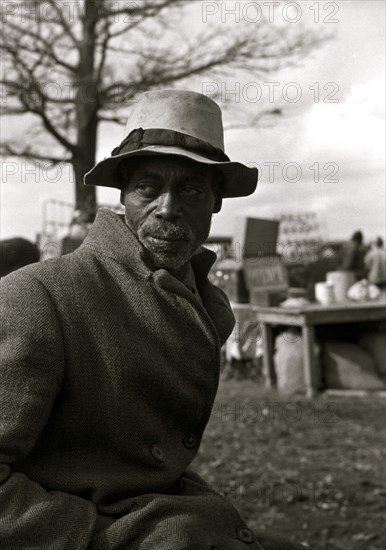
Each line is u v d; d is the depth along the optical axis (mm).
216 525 1747
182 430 1810
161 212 1736
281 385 9352
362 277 14641
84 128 15562
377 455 6156
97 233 1818
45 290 1641
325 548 4223
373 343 9562
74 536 1507
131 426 1681
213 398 1828
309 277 12695
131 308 1726
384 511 4773
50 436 1646
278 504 4898
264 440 6605
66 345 1619
